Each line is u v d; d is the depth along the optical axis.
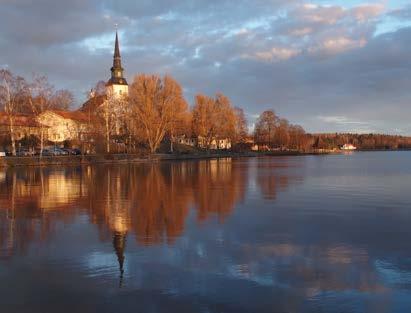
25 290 11.57
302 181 44.12
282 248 15.85
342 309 10.40
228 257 14.60
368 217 22.36
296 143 175.00
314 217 22.34
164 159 99.50
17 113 77.00
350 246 16.23
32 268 13.38
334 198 30.20
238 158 121.19
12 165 66.81
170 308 10.39
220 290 11.55
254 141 164.12
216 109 118.69
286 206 26.14
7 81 70.88
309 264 13.88
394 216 22.72
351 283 12.13
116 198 29.70
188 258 14.45
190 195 31.53
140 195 31.33
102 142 87.00
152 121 89.94
